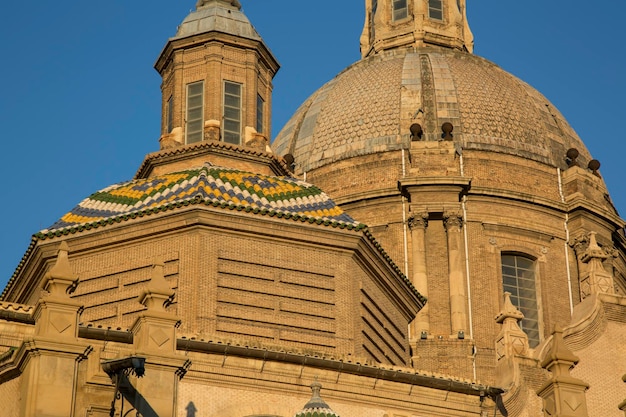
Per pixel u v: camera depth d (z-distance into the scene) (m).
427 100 84.69
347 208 81.38
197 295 53.66
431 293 78.12
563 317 79.06
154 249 55.09
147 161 62.75
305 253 55.97
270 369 49.00
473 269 78.69
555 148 84.44
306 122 86.50
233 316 53.97
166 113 66.25
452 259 78.56
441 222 80.00
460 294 77.62
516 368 52.72
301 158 84.50
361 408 49.97
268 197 57.59
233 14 66.88
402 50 90.44
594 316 54.38
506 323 54.34
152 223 55.22
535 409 52.31
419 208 79.88
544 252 80.44
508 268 79.88
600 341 54.19
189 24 66.31
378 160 82.38
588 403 52.81
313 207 57.81
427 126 83.62
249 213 55.44
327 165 83.38
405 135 83.12
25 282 57.81
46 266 56.25
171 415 43.50
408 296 60.53
